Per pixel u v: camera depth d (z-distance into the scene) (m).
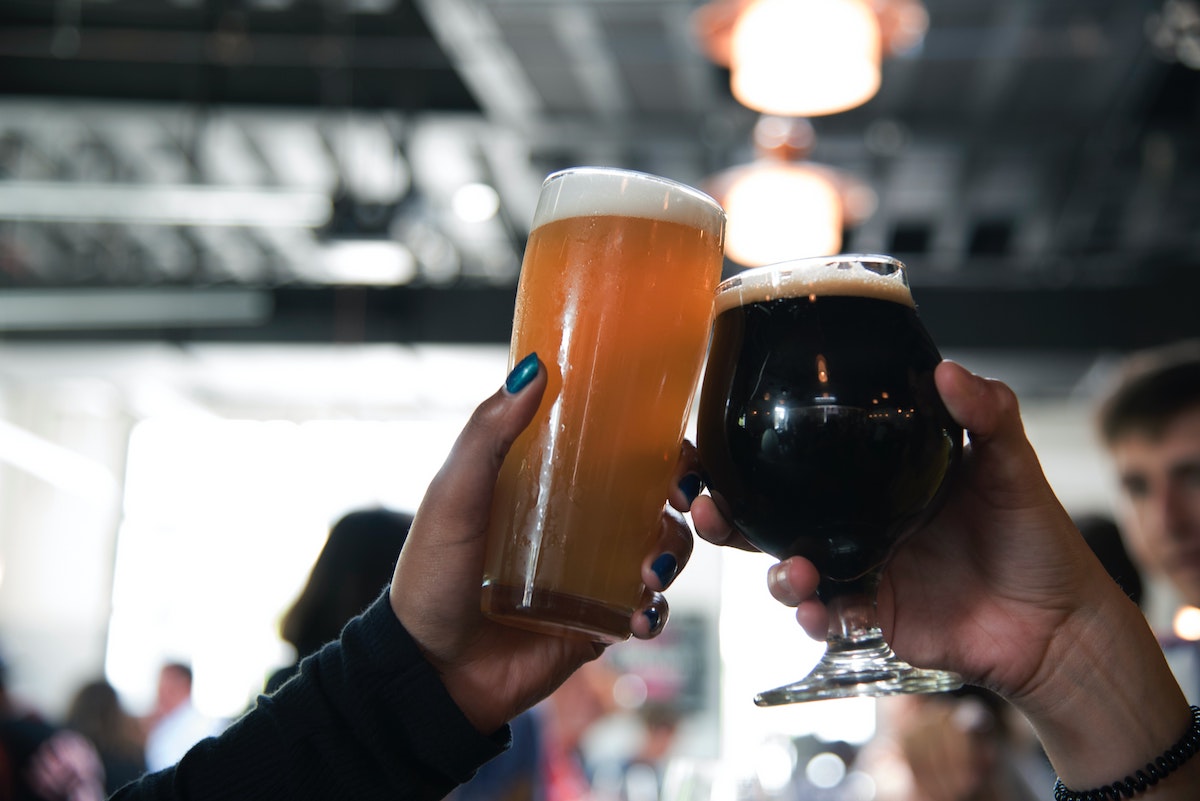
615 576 0.78
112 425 10.73
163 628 10.79
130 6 5.60
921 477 0.74
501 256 8.02
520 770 2.39
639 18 4.92
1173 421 1.71
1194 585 1.73
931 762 1.92
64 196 7.09
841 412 0.73
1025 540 0.79
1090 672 0.80
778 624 10.48
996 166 6.46
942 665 0.83
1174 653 1.91
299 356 7.92
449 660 0.81
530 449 0.78
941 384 0.74
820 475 0.73
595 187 0.81
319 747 0.75
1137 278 7.35
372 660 0.77
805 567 0.76
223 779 0.75
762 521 0.78
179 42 5.81
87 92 6.18
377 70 6.23
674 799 1.45
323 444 10.84
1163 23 4.83
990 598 0.83
